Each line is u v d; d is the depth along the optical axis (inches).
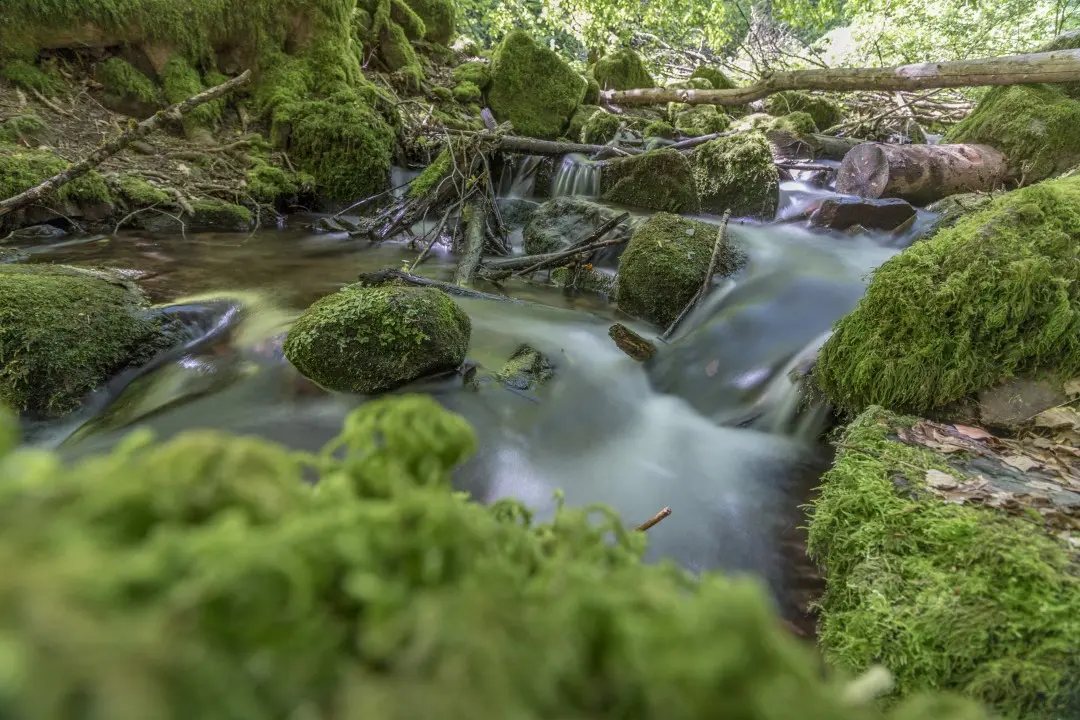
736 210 327.9
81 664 12.0
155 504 17.4
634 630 16.3
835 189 366.6
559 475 136.9
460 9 733.9
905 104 482.3
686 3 679.1
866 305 137.4
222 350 170.4
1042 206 130.4
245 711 13.9
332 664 16.0
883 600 73.7
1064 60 327.6
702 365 185.9
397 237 312.3
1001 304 118.3
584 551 25.3
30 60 303.7
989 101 371.2
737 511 122.6
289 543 17.1
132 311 162.9
